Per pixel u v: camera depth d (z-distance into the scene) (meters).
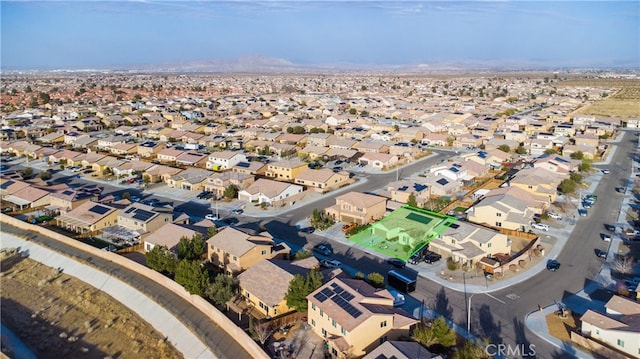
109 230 68.06
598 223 70.19
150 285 54.88
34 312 52.22
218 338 44.44
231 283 49.03
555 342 40.97
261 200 81.81
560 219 71.56
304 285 45.25
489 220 68.62
